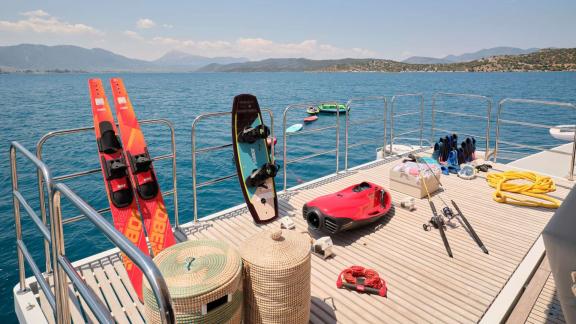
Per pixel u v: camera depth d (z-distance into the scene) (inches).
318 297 159.6
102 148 186.5
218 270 112.0
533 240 206.4
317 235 215.5
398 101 1739.7
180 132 947.3
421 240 208.5
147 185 191.5
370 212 219.0
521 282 167.2
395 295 160.6
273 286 123.9
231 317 112.6
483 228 221.8
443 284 167.8
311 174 566.6
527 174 301.4
